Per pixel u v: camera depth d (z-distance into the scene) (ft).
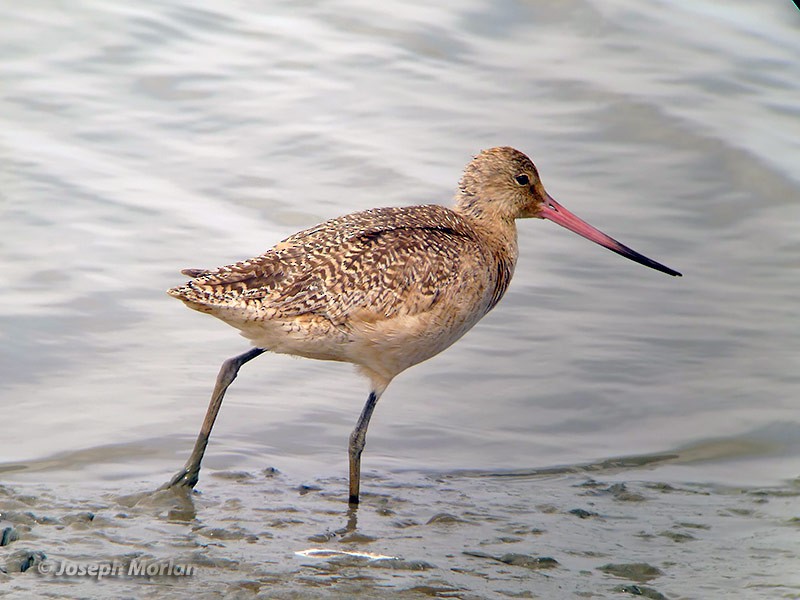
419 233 36.88
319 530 33.78
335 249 35.73
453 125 63.98
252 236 53.11
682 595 30.19
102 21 69.51
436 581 30.27
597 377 46.29
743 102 67.67
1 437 39.42
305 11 73.92
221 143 60.64
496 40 72.59
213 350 46.42
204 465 38.73
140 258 50.80
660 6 76.79
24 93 62.39
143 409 41.86
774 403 44.52
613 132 64.54
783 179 60.44
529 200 41.68
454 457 40.86
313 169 59.00
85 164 57.26
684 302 51.72
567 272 53.83
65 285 48.49
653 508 36.76
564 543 33.65
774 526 35.35
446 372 46.60
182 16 71.41
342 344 35.78
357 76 67.77
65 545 31.58
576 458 41.14
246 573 30.25
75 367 44.14
